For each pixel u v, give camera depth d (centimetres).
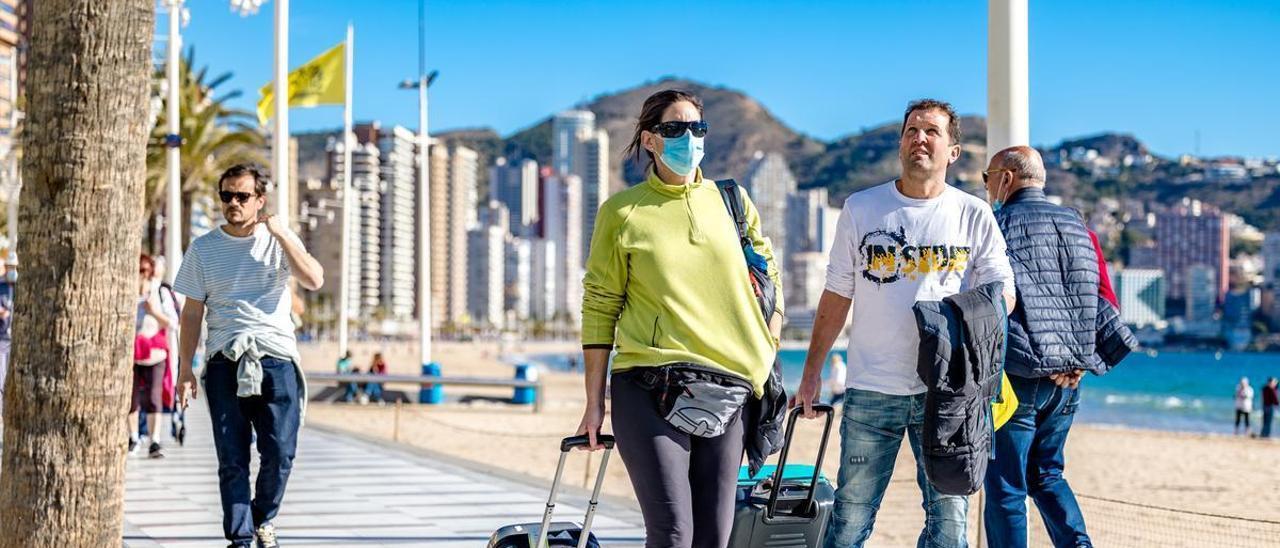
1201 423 4247
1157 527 1077
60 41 381
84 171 383
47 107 383
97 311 389
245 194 584
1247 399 3303
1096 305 518
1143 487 1719
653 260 391
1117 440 2847
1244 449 2580
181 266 588
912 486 1231
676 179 403
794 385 7531
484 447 1938
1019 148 543
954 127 461
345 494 965
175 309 1199
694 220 395
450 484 1033
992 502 509
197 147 3297
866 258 461
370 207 18288
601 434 395
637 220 396
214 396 582
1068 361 501
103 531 395
